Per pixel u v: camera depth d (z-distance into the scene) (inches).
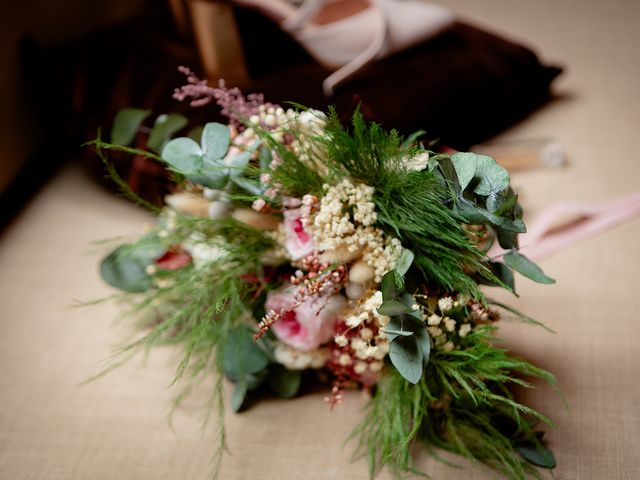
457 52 66.9
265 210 36.5
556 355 44.6
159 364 47.4
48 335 51.3
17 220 65.3
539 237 54.5
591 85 76.0
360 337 36.9
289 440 40.9
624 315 47.3
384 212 34.7
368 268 35.5
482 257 34.6
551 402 41.3
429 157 35.8
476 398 37.4
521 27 90.6
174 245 44.0
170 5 61.3
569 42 85.5
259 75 61.3
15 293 55.9
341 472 38.7
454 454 38.8
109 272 44.4
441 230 34.6
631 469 37.3
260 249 38.7
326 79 59.9
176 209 42.0
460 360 36.4
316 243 35.9
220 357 39.9
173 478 39.5
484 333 35.9
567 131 68.4
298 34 61.9
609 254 52.8
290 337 38.3
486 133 67.6
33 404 45.5
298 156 36.6
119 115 42.4
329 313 36.9
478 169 33.9
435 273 35.2
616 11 92.1
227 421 42.4
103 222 63.4
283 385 42.6
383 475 38.2
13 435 43.5
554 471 37.5
